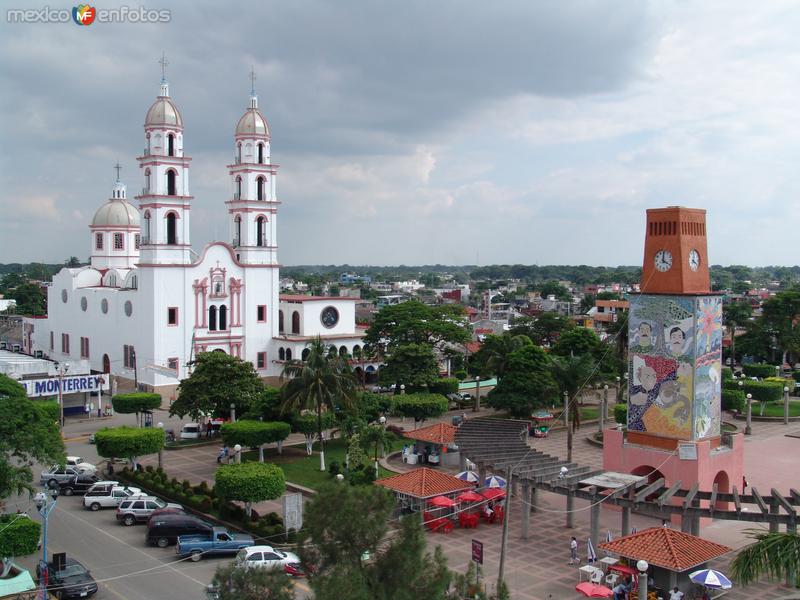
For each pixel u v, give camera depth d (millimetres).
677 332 56094
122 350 113625
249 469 55688
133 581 44688
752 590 44531
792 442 87562
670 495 48656
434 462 71125
